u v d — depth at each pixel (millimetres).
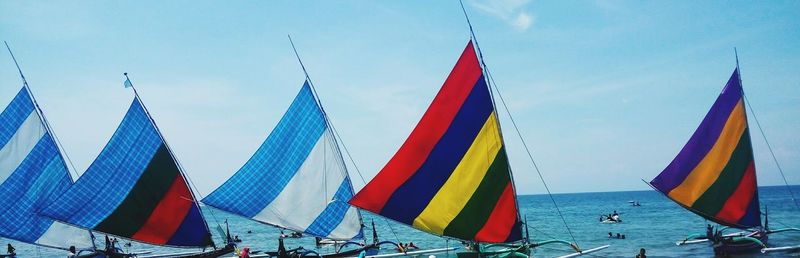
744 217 32969
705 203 33000
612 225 75625
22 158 32375
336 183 32781
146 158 31656
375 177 26578
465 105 25953
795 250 31797
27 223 31953
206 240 32094
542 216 110250
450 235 26094
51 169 33031
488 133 25703
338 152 32875
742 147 33000
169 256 32625
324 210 32656
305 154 32844
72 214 30234
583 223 82750
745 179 32969
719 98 33219
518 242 26734
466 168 25969
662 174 32781
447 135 26156
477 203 25891
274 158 32531
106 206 30875
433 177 26234
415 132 26391
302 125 32844
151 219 31453
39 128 32969
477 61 25781
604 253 39531
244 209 31969
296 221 32375
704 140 33375
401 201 26391
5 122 32125
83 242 32188
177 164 32125
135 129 31547
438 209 26188
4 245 64375
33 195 32406
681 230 62281
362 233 32844
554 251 40406
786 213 88188
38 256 49719
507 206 25672
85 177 30578
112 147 31094
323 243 33781
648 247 42875
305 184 32750
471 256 26031
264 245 56594
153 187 31656
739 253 32000
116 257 30922
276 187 32500
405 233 70938
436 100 26141
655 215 98500
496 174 25688
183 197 31953
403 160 26453
